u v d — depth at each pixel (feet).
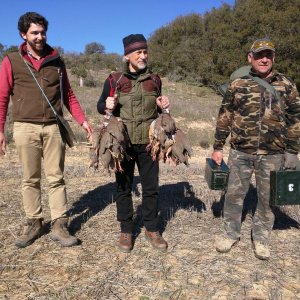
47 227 17.15
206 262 14.64
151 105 14.53
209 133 53.52
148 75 14.33
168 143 14.26
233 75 15.16
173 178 26.81
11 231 16.72
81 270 13.82
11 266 13.94
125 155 14.21
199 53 122.42
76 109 15.88
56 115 14.90
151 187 15.15
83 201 20.95
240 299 12.46
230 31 118.32
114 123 13.88
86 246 15.61
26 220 16.53
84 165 32.86
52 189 15.69
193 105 70.49
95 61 137.18
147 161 14.92
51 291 12.60
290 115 13.97
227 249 15.31
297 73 103.76
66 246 15.47
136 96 14.25
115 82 14.25
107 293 12.53
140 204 20.27
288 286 13.26
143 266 14.24
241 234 17.03
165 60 130.21
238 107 14.23
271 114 13.82
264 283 13.39
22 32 14.19
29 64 14.25
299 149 14.06
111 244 15.80
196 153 44.19
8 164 33.45
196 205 20.76
